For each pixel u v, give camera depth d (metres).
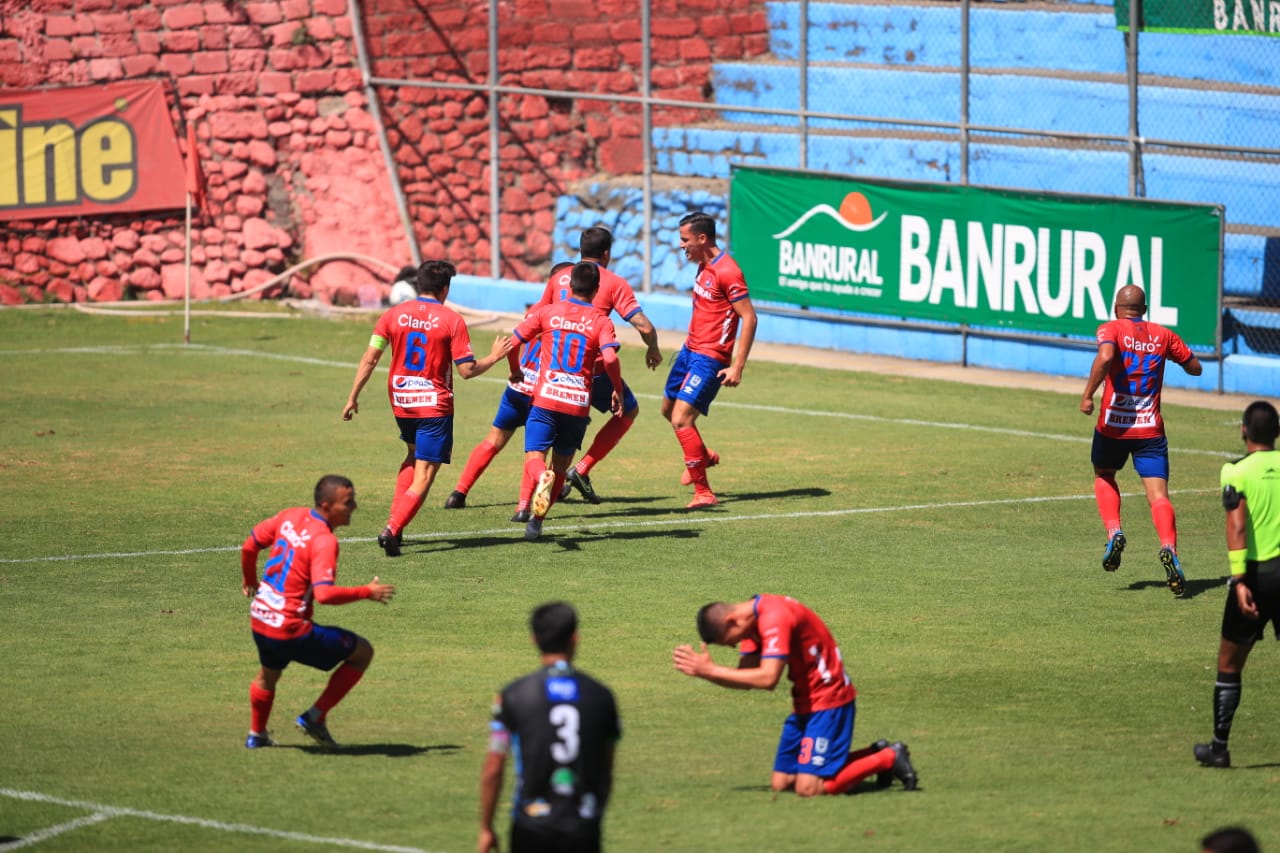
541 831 20.73
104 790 28.95
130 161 106.69
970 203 85.00
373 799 28.53
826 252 91.69
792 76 107.31
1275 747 32.16
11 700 34.75
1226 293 85.50
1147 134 92.50
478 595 43.75
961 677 36.88
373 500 55.31
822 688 28.67
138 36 106.56
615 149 109.06
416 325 47.12
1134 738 32.62
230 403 74.62
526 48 108.94
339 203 109.19
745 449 65.38
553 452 51.03
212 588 44.56
